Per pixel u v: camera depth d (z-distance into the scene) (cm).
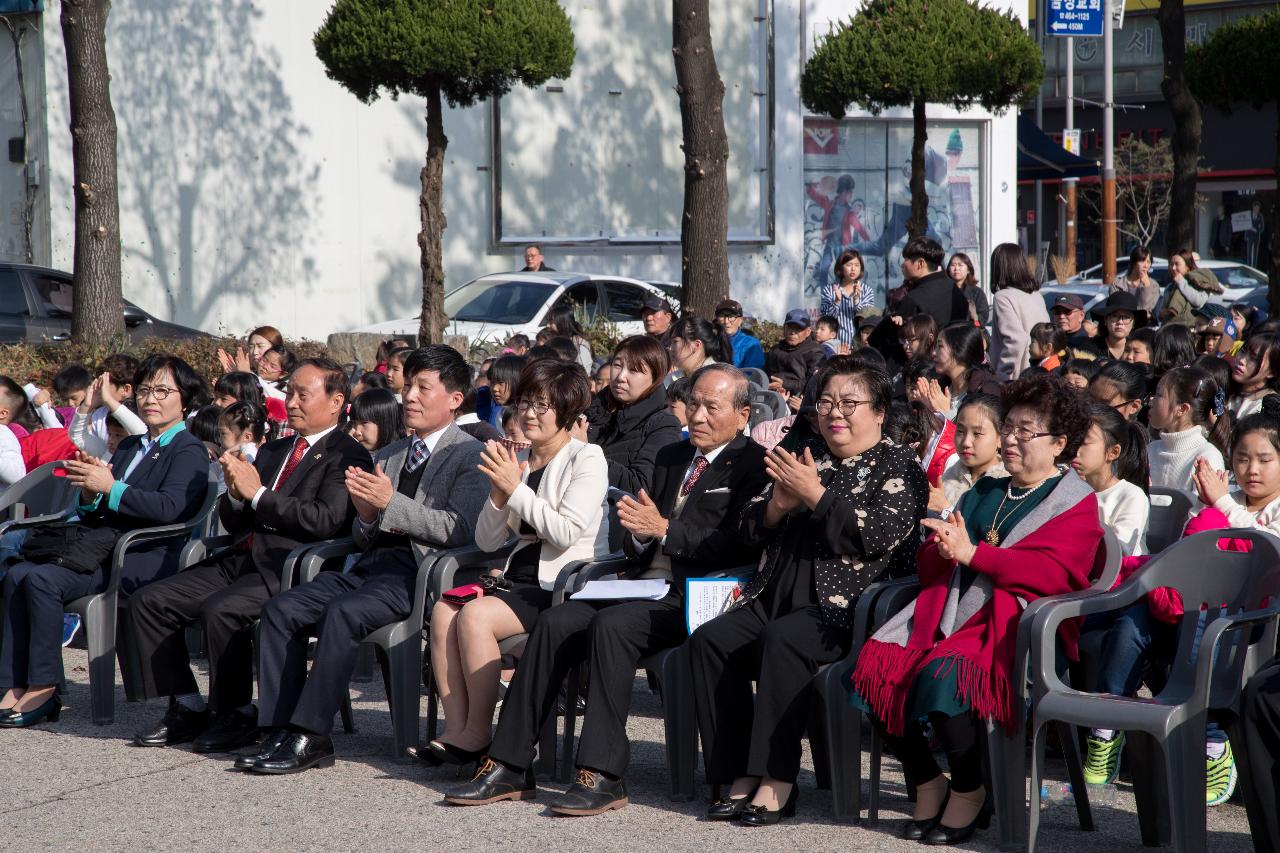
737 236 2330
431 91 1556
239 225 2073
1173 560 506
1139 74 4103
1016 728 498
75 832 536
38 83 2003
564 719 639
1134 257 1495
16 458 888
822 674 530
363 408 744
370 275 2141
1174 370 678
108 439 931
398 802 568
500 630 597
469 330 1628
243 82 2064
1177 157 2086
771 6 2330
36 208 2017
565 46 1584
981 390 814
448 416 673
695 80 1415
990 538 526
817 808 558
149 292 2034
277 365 1148
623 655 557
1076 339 1124
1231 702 480
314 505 664
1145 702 472
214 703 648
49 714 703
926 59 1933
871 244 2469
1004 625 499
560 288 1692
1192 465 670
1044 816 546
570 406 631
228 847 517
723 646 546
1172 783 456
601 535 633
